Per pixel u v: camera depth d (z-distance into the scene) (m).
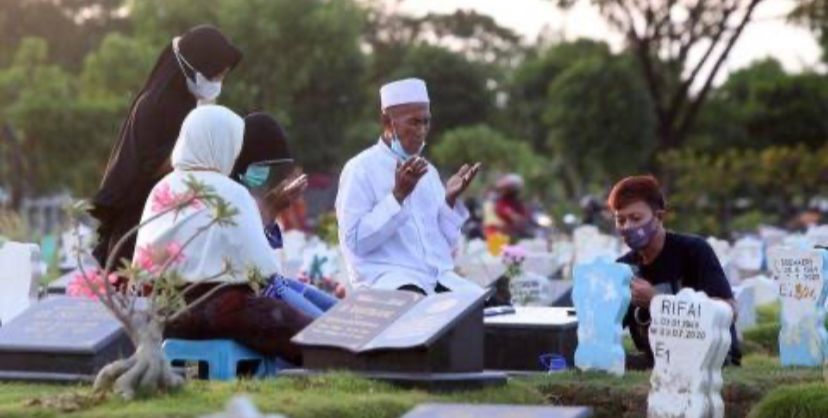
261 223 15.45
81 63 110.00
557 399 15.51
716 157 63.50
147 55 71.94
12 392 13.74
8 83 72.25
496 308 18.73
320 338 14.51
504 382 14.56
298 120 74.19
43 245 35.75
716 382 14.00
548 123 74.50
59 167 71.25
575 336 17.69
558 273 29.69
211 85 17.91
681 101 60.25
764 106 82.38
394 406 13.14
